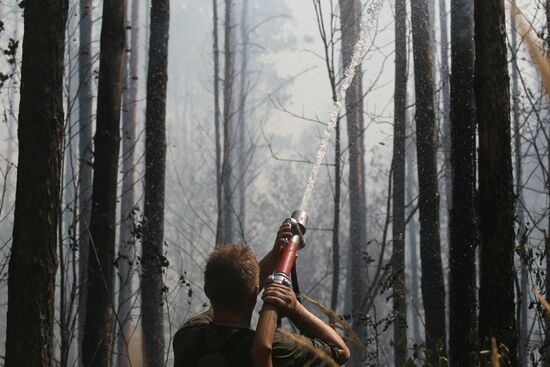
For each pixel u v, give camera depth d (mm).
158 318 12875
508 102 6223
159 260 12430
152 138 13281
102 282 11508
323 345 3160
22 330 7145
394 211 16375
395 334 14953
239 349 3148
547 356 8797
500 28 6215
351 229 22828
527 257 6586
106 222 11633
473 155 10875
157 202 13141
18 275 7168
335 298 16828
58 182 7309
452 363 10656
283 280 3076
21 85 7270
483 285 6191
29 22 7293
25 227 7188
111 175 11742
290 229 3248
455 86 10953
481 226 6230
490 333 6109
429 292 13672
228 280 3201
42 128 7238
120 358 19609
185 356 3197
